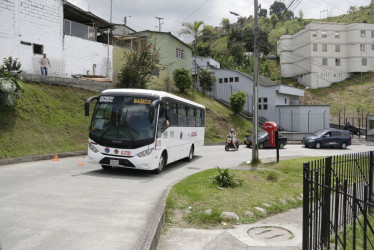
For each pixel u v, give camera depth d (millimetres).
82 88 22969
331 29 65500
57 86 21203
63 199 7438
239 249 5289
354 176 9188
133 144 10750
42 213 6262
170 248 5242
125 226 5691
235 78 42938
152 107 10562
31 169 11703
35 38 22641
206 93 44000
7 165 12398
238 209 7180
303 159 15789
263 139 26500
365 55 65312
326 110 39688
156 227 5340
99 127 11156
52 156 15016
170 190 8445
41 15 23000
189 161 16453
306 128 39500
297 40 69812
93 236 5125
